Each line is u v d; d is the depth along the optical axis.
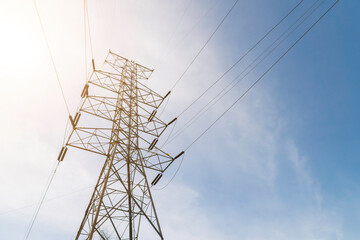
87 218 11.09
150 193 12.72
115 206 11.62
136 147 14.30
